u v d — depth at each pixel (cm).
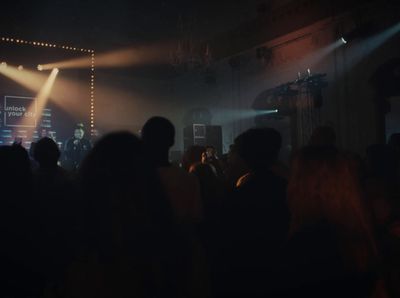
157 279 123
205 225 216
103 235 120
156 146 215
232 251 185
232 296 183
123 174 123
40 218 195
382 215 217
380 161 272
